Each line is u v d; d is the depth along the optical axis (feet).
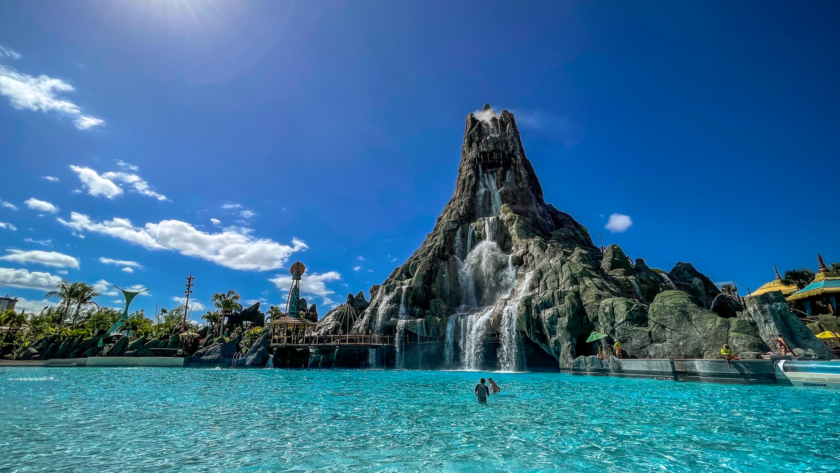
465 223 199.82
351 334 160.97
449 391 68.90
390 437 34.17
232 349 173.17
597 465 26.53
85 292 276.00
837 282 138.41
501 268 166.81
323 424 39.83
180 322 270.05
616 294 116.67
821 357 71.97
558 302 119.75
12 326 242.17
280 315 278.26
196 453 29.50
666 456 28.45
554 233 182.39
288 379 96.32
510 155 226.38
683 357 84.84
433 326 150.30
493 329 136.98
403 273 187.62
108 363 166.20
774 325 76.48
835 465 26.53
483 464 26.76
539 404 51.88
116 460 27.84
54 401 56.70
